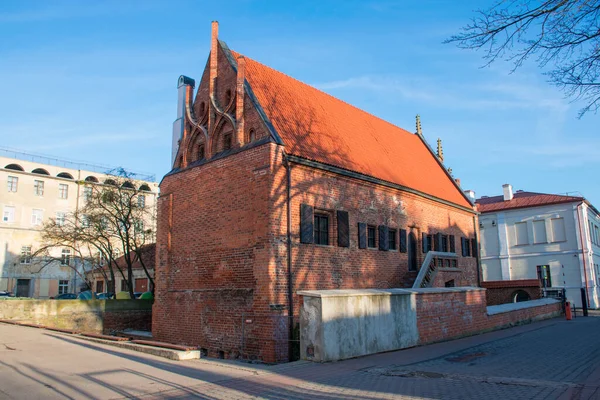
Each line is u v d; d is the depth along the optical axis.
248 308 17.45
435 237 27.84
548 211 47.16
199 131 21.70
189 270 20.31
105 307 27.11
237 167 18.88
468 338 19.28
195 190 20.77
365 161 23.91
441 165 35.22
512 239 48.88
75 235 33.00
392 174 25.38
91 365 11.99
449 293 19.08
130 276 31.61
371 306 14.80
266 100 20.64
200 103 21.94
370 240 22.41
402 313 16.12
